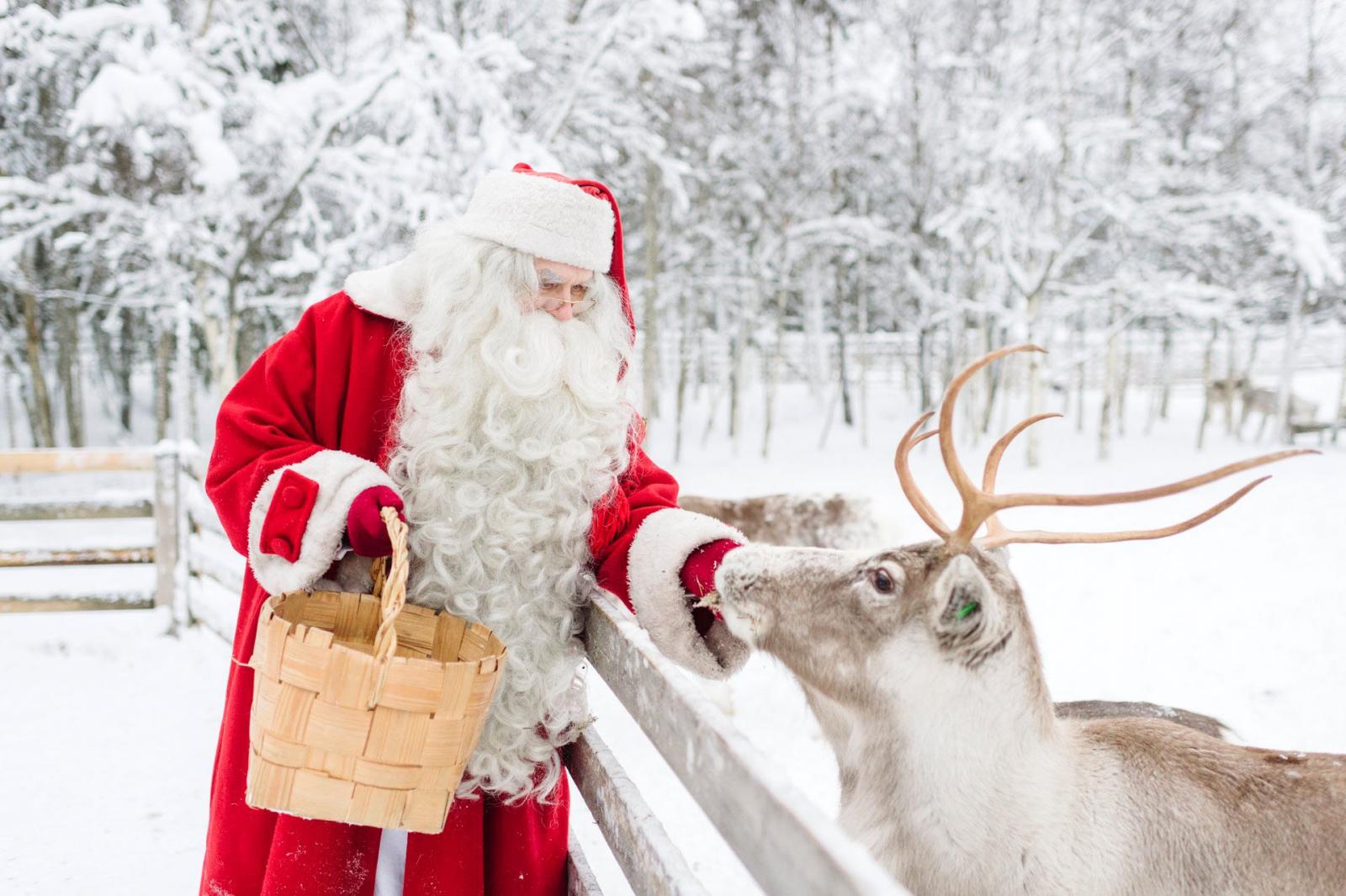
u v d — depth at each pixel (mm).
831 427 22047
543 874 1848
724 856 3127
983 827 1658
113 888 2756
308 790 1355
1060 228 17031
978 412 20438
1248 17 18578
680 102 16812
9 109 12016
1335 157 19312
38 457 5543
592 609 1844
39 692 4527
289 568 1558
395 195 11156
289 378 1760
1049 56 17438
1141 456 17000
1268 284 19297
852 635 1763
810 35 18562
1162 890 1649
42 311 19453
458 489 1670
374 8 13641
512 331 1735
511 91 12961
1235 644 5199
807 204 19359
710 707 1240
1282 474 12320
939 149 18562
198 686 4668
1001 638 1662
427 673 1345
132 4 11016
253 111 11383
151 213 11484
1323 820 1644
